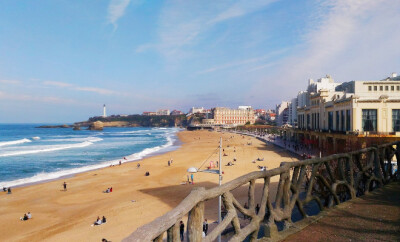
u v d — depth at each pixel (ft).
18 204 101.76
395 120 142.00
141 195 109.70
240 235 15.29
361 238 17.40
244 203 83.56
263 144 312.09
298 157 187.83
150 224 10.35
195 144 344.08
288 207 19.69
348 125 153.07
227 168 161.68
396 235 17.39
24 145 327.47
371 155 30.66
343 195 29.35
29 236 73.05
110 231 74.33
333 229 19.07
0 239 71.56
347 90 201.36
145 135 578.66
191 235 12.80
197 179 134.41
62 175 152.56
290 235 18.28
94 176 148.25
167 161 197.16
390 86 186.39
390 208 22.71
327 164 24.35
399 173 35.14
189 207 12.02
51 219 85.81
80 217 86.74
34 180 140.97
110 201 102.94
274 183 98.37
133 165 181.57
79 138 470.39
